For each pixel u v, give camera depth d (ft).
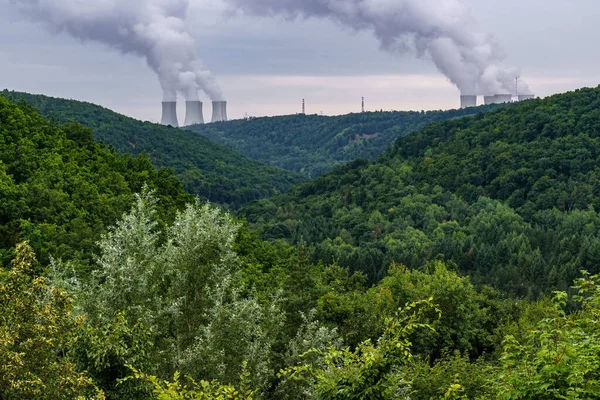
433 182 595.47
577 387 36.45
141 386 57.06
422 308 44.78
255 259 205.46
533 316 180.86
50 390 46.91
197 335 74.13
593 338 39.78
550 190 512.63
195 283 76.89
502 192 545.44
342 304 138.41
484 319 178.29
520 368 40.09
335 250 434.71
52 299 51.70
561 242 404.16
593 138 572.10
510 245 408.26
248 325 74.33
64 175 179.42
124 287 69.31
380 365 41.78
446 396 43.73
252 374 72.59
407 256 407.44
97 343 56.03
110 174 209.56
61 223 150.92
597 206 486.79
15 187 148.77
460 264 401.70
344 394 41.42
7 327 46.44
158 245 136.77
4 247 130.41
